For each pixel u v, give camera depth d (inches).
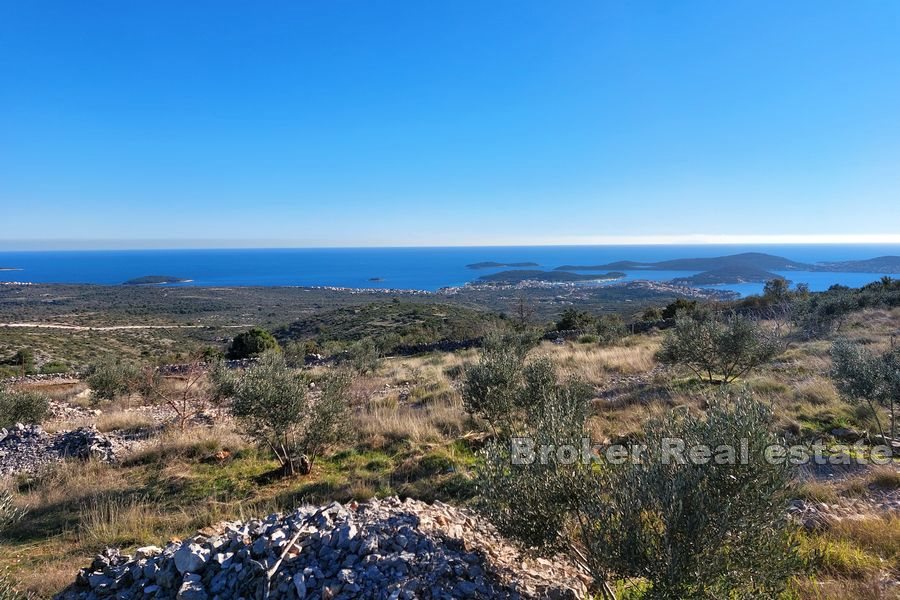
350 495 240.2
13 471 311.9
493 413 298.2
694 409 299.4
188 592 132.7
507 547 164.1
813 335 671.1
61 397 602.2
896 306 871.1
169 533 209.0
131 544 199.6
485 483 136.6
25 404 448.8
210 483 273.4
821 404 328.8
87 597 145.3
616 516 115.0
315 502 236.4
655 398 364.5
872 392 276.4
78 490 268.8
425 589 126.6
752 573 104.1
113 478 290.8
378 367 726.5
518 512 129.9
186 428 394.3
